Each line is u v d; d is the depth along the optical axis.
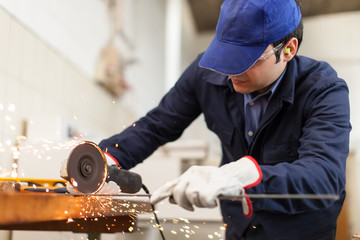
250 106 1.17
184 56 6.57
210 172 0.71
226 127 1.22
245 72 0.99
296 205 0.82
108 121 3.81
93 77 3.42
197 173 0.72
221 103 1.23
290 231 1.06
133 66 4.70
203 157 3.21
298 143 1.09
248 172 0.77
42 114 2.46
